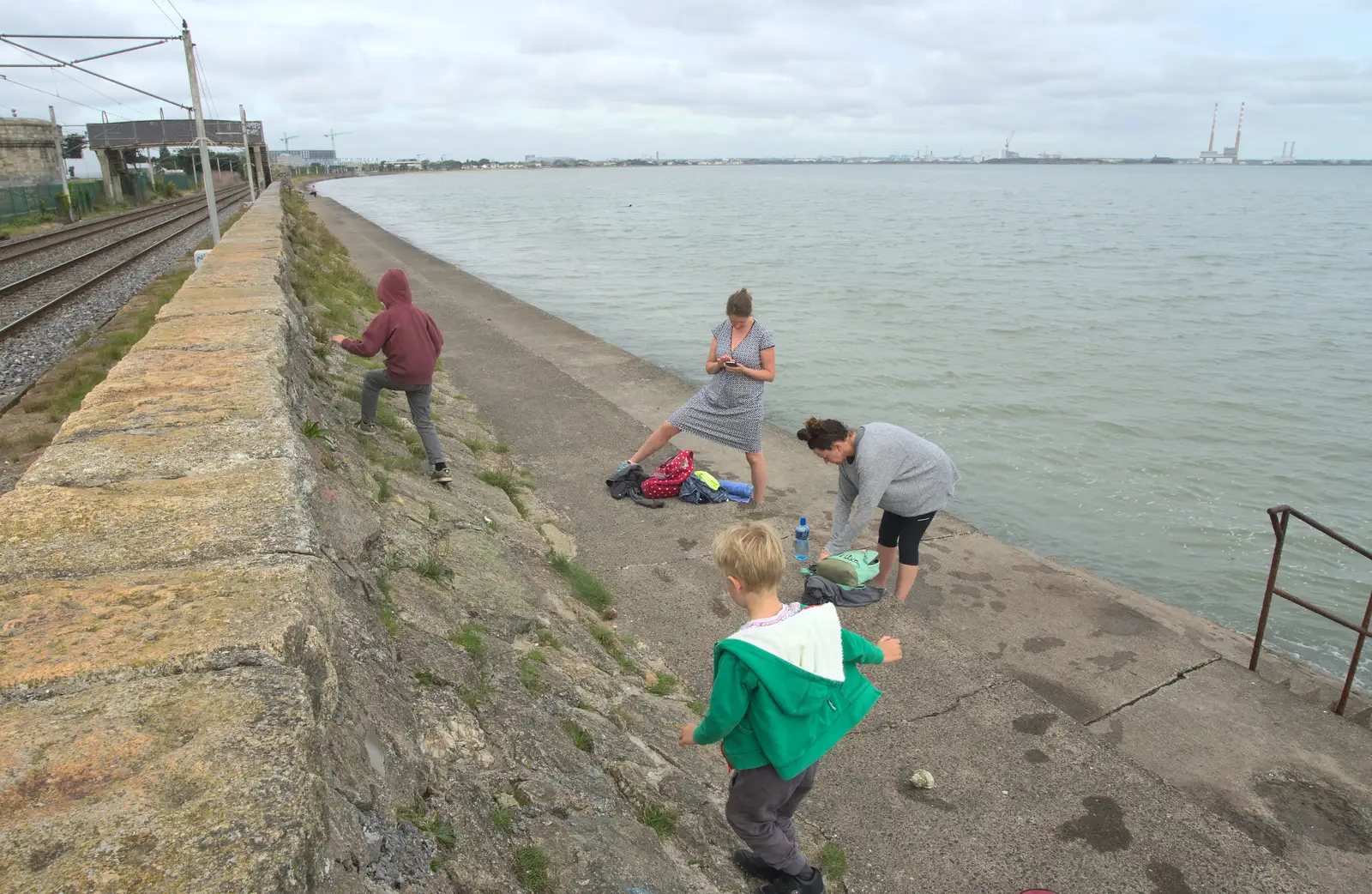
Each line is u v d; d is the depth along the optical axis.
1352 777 4.17
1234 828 3.60
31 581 2.31
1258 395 13.43
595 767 3.26
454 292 19.03
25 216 38.56
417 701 2.93
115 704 1.76
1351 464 10.49
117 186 58.44
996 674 4.70
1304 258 35.94
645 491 7.12
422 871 2.07
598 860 2.58
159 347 4.96
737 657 2.45
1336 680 5.68
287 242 14.92
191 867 1.35
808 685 2.48
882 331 18.45
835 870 3.29
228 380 4.26
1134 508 9.09
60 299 15.30
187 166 90.31
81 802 1.48
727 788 3.66
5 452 7.20
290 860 1.40
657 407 9.99
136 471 3.14
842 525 5.26
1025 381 14.09
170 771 1.56
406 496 5.25
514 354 12.52
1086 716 4.59
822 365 15.10
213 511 2.80
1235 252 38.16
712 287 25.67
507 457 8.02
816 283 26.61
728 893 2.89
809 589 5.38
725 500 7.16
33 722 1.69
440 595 4.08
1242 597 7.31
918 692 4.51
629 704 4.09
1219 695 4.80
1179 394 13.45
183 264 19.95
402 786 2.37
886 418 11.99
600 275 28.38
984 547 6.56
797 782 2.69
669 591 5.63
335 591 2.80
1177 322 19.95
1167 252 37.88
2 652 1.93
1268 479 9.99
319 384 6.59
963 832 3.54
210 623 2.09
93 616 2.11
